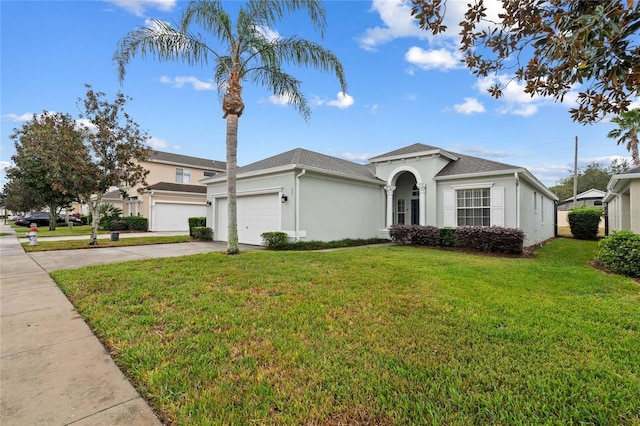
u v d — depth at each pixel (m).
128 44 8.79
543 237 17.00
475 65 3.68
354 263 7.86
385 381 2.54
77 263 8.61
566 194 41.31
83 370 2.81
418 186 14.44
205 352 3.09
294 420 2.09
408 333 3.51
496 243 10.77
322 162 14.62
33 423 2.08
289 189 12.43
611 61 2.46
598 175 38.09
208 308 4.38
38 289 5.77
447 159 14.84
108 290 5.39
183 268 7.05
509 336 3.41
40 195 21.66
